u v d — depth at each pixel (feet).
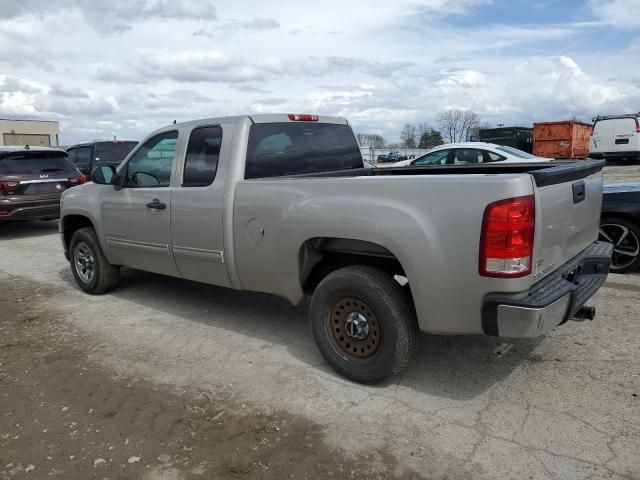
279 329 16.06
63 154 37.29
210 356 14.26
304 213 12.35
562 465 9.24
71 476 9.39
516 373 12.59
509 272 9.91
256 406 11.55
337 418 10.97
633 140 78.02
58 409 11.69
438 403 11.41
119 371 13.51
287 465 9.54
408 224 10.73
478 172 16.48
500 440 10.01
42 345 15.42
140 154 17.07
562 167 11.67
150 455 9.94
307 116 16.29
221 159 14.44
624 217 19.93
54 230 38.93
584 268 12.67
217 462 9.68
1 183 33.78
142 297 19.75
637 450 9.55
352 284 11.84
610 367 12.69
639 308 16.60
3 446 10.34
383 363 11.73
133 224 17.26
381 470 9.32
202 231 14.84
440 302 10.68
